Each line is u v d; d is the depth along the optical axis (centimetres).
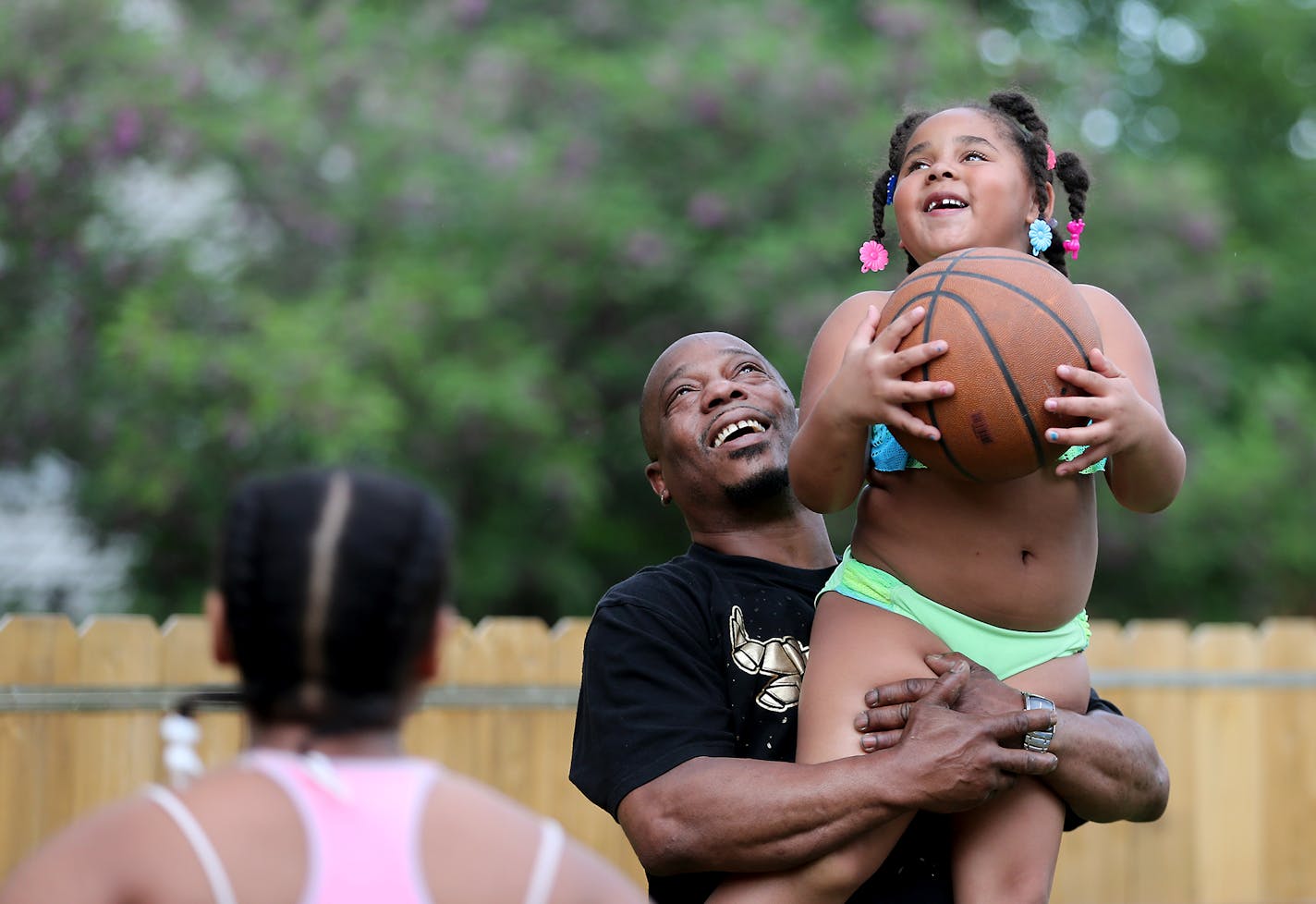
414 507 593
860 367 852
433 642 591
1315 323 4203
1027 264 866
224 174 3353
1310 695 2170
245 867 527
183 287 3206
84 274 3322
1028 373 826
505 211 3231
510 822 567
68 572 3512
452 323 3189
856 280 3250
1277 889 2131
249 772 550
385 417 2977
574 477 3197
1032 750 901
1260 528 3497
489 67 3338
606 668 980
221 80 3312
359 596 565
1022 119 1027
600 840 1819
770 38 3409
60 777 1563
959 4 4000
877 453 966
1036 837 936
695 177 3381
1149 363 974
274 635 563
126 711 1602
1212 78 4669
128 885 524
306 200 3256
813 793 870
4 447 3262
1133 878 2067
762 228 3338
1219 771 2117
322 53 3356
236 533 580
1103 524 3394
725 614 1003
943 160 983
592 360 3419
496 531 3291
